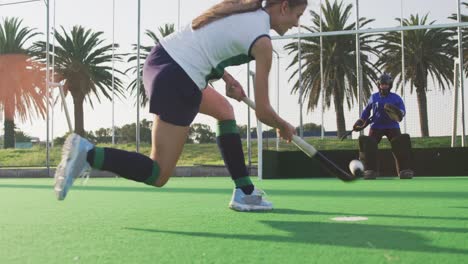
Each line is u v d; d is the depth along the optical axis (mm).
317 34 9352
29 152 20625
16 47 26625
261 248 1832
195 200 4070
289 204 3529
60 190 2285
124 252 1804
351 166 2990
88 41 25844
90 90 26125
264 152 7926
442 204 3438
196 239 2053
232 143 3107
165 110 2537
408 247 1809
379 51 15898
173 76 2545
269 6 2725
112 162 2416
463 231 2166
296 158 8469
